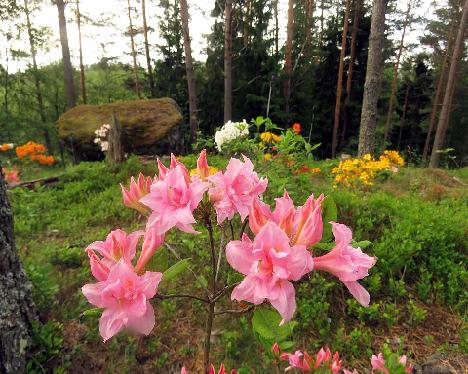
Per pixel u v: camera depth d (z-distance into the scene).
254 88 14.95
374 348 2.86
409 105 22.66
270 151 5.09
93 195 6.05
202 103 15.66
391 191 6.55
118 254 1.15
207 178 1.18
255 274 0.93
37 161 9.32
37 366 2.34
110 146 7.52
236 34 16.14
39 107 18.09
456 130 25.30
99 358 2.61
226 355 2.67
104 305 1.03
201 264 3.46
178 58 17.94
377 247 3.62
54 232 4.57
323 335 2.89
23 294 2.38
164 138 10.23
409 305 3.21
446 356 2.63
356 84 17.78
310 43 18.56
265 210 1.11
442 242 3.76
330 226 1.23
